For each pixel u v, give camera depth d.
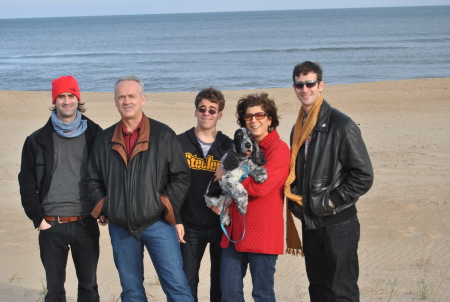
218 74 43.78
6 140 16.39
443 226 8.21
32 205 4.30
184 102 24.67
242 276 4.40
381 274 6.34
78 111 4.52
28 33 152.25
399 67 46.06
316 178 4.11
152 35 119.38
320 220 4.15
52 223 4.38
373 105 22.66
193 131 4.81
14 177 12.16
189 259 4.69
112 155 4.21
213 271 4.82
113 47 83.44
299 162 4.27
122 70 48.88
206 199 4.46
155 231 4.22
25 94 26.31
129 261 4.28
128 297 4.25
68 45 92.31
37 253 7.51
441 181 11.05
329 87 29.09
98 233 4.62
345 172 4.17
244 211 4.13
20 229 8.73
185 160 4.34
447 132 16.69
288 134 16.36
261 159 4.21
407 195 10.10
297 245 4.51
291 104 22.95
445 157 13.31
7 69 51.38
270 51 66.00
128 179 4.12
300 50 66.19
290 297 5.63
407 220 8.63
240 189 4.13
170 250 4.24
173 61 56.44
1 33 157.25
